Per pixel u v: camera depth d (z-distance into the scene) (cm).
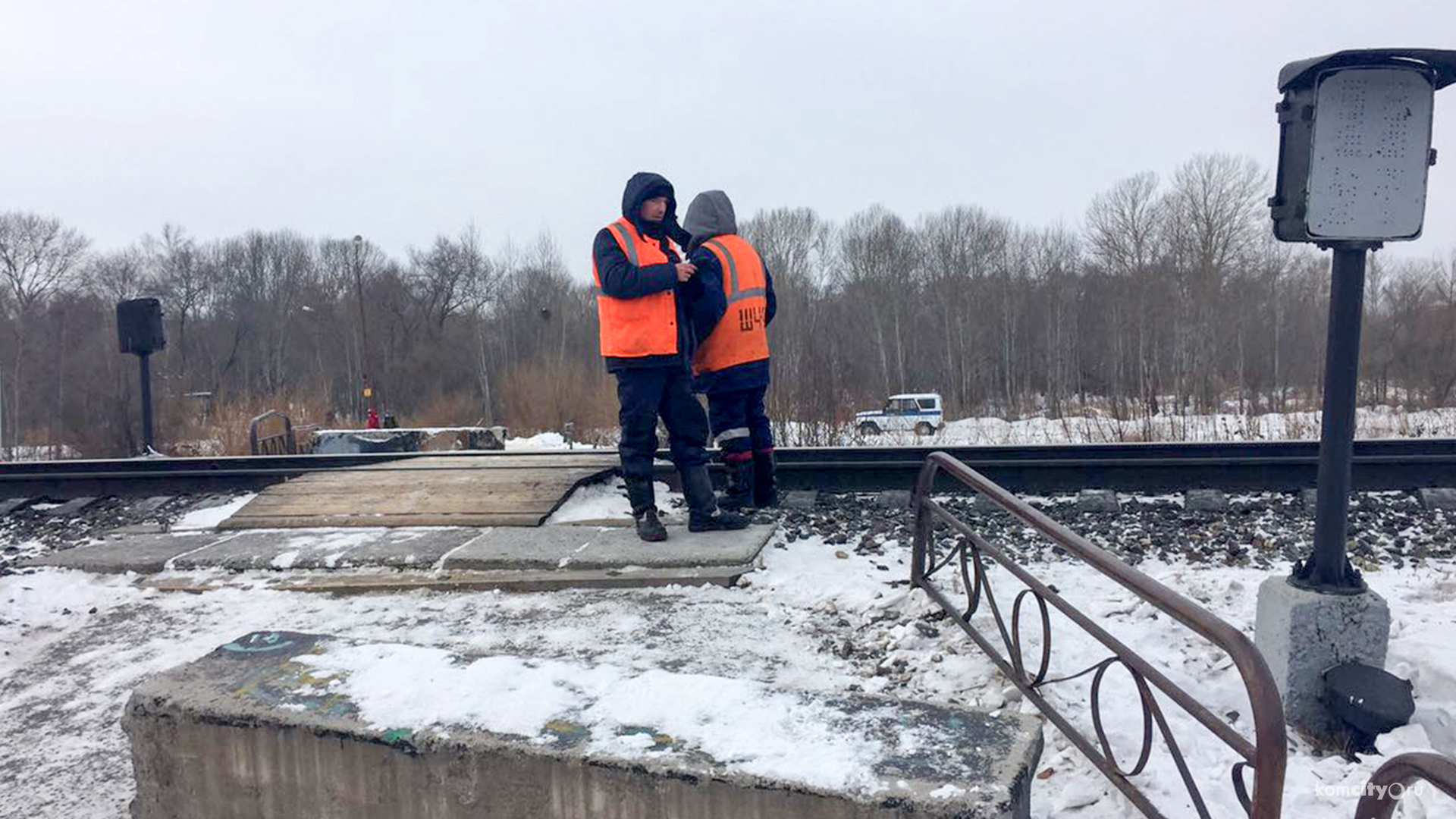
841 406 1462
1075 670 405
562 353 2941
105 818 318
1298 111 360
